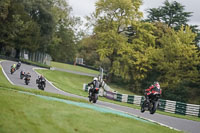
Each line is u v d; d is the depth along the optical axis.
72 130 29.50
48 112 34.12
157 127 44.81
